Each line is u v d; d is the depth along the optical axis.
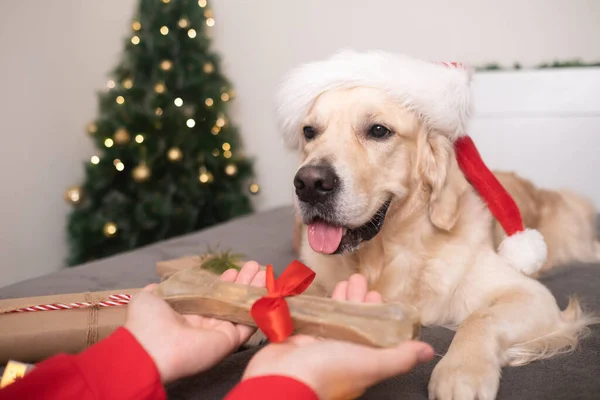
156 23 3.95
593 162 3.52
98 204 3.91
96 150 4.36
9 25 3.66
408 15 4.30
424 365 1.40
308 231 1.67
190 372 1.08
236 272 1.35
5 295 1.98
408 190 1.80
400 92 1.73
